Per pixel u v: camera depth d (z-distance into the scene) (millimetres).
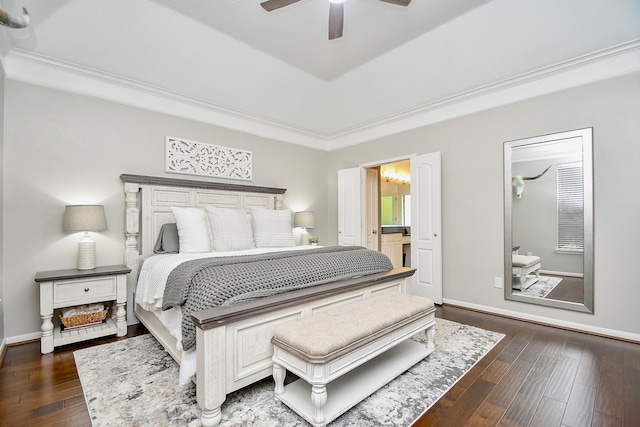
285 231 3717
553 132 2992
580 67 2826
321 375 1478
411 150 4215
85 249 2773
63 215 2836
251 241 3375
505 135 3328
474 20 2809
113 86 3156
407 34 3070
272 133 4637
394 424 1541
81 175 2953
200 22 2855
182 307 1737
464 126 3664
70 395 1790
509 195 3289
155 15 2705
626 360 2229
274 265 2088
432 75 3492
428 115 4008
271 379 2006
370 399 1756
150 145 3408
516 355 2324
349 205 4988
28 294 2664
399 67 3572
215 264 1971
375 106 4266
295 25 2930
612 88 2684
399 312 2020
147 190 3295
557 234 2984
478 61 3137
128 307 3092
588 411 1638
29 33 2486
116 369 2111
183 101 3656
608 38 2547
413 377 2004
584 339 2641
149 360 2256
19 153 2646
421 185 3973
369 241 5273
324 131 5180
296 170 4965
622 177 2633
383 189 7031
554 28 2627
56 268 2795
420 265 3963
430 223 3867
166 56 3084
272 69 3672
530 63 2957
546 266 3047
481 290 3500
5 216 2574
